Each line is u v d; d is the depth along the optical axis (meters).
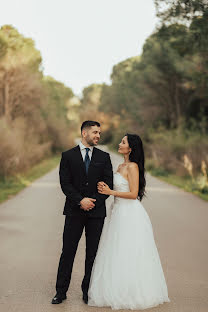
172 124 37.69
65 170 4.12
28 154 22.94
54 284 4.68
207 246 6.62
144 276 4.05
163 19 15.27
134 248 4.14
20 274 5.04
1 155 17.55
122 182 4.37
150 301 4.00
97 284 4.09
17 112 31.92
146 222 4.37
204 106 35.03
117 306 3.95
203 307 4.02
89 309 3.92
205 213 10.03
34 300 4.14
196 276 5.04
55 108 49.91
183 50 17.66
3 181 17.41
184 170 20.92
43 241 6.88
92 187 4.12
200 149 21.12
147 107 42.31
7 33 30.17
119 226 4.25
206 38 15.70
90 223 4.18
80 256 6.03
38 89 32.31
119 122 79.62
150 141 38.47
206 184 14.94
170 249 6.40
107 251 4.21
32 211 10.12
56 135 46.09
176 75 36.22
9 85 30.42
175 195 13.84
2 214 9.62
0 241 6.83
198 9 14.39
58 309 3.90
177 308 3.99
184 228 8.09
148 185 17.58
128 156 4.53
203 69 19.72
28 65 31.38
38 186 16.83
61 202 11.90
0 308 3.89
